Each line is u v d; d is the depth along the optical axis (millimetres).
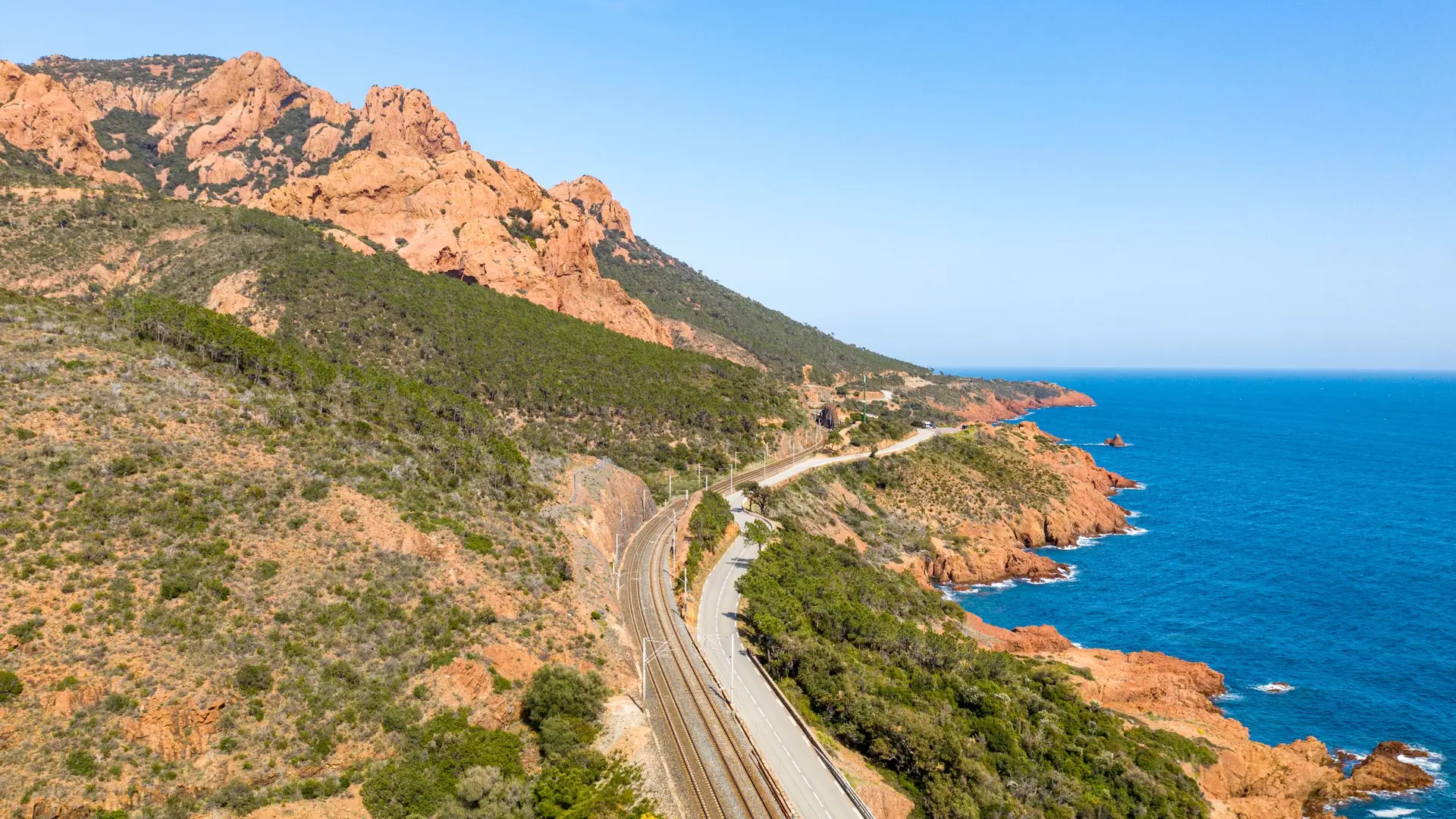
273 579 47281
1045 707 65125
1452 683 83062
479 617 52031
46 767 33969
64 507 45031
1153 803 53781
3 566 40281
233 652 42031
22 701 35344
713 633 68062
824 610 72375
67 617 39469
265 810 36938
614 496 91875
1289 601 109062
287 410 64188
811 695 57375
